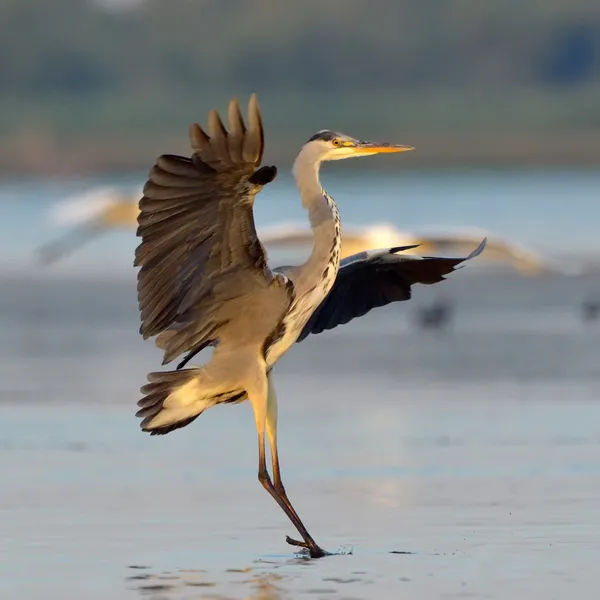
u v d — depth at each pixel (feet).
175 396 35.55
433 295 93.15
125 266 112.37
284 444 47.57
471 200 177.58
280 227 51.24
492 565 33.24
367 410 53.52
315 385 59.52
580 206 166.81
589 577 32.14
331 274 35.91
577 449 46.14
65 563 33.81
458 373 62.13
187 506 39.34
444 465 44.09
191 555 34.53
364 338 74.49
